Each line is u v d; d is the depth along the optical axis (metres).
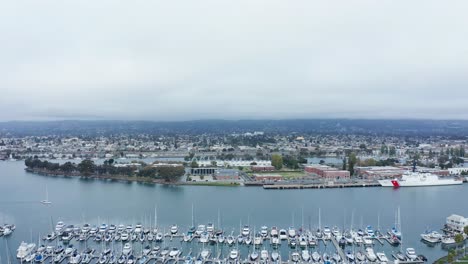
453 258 149.12
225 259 150.62
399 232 178.88
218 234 180.25
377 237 177.12
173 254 155.25
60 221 199.88
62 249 161.25
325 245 168.38
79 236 178.12
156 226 195.12
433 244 170.00
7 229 186.38
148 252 158.50
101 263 146.75
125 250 158.38
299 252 159.50
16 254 158.38
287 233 181.38
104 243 171.00
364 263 146.88
